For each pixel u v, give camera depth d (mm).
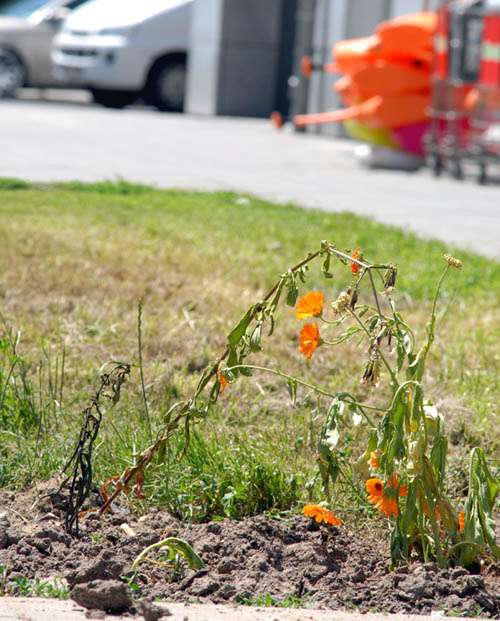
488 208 15438
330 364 7340
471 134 18078
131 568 4230
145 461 4648
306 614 3822
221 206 13836
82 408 6176
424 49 19500
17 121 24750
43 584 4012
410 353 4363
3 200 13492
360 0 24672
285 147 22672
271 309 4461
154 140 22375
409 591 4152
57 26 31734
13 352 6312
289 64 30703
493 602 4164
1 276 9234
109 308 8461
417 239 12117
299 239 11680
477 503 4406
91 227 11859
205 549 4504
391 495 4309
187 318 8016
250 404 6477
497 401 6699
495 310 9133
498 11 17422
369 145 20281
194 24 30156
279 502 5082
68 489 4984
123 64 29703
